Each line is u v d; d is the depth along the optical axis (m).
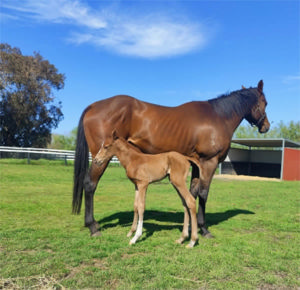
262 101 5.44
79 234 4.44
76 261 3.32
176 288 2.79
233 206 7.67
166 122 4.52
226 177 19.58
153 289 2.73
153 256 3.53
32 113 29.73
